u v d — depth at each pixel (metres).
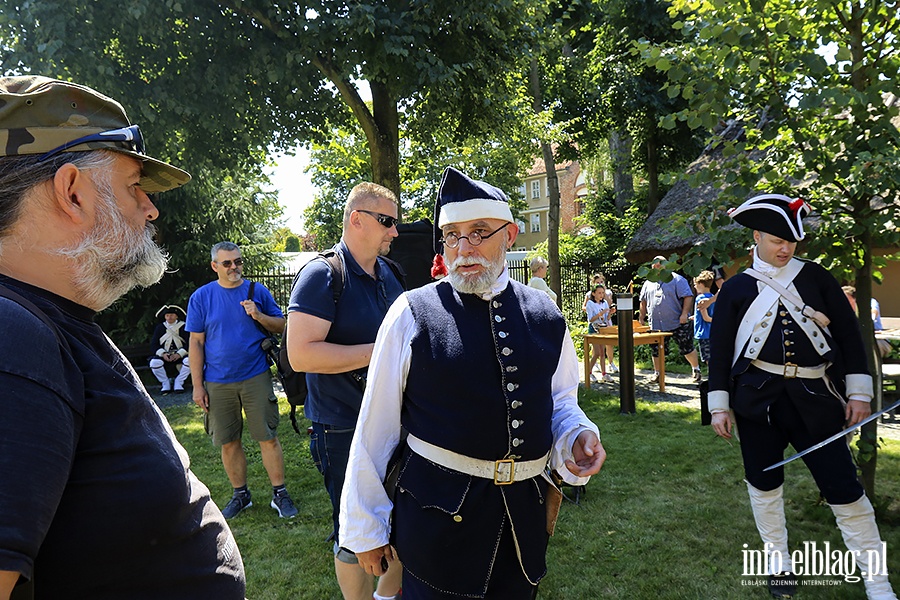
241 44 8.16
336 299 2.41
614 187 21.22
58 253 1.02
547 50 13.75
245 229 12.56
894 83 3.13
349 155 13.88
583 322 12.94
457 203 1.70
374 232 2.53
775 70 3.37
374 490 1.71
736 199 3.45
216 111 8.55
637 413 6.48
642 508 3.89
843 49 3.07
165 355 9.16
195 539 1.12
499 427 1.61
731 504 3.92
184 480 1.09
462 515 1.61
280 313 4.14
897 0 3.18
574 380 1.91
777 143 3.58
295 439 5.88
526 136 12.01
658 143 17.70
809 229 3.42
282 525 3.84
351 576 2.48
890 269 8.70
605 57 16.22
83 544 0.94
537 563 1.71
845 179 3.47
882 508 3.56
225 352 3.90
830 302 2.80
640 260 11.59
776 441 2.87
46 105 1.01
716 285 8.27
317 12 7.80
